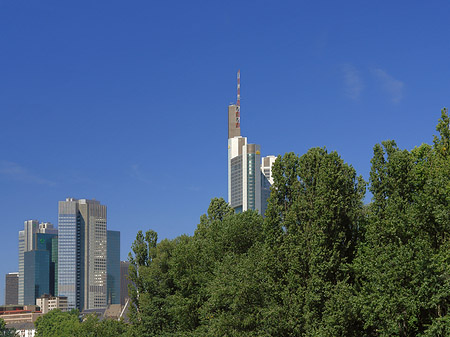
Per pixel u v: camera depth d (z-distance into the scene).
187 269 86.56
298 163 70.88
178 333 86.62
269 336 64.00
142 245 108.44
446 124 62.25
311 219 64.94
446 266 51.62
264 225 70.31
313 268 61.72
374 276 53.66
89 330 137.00
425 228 56.97
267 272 67.62
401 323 53.19
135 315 102.69
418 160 67.56
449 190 54.69
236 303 67.62
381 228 58.03
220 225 88.31
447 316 50.00
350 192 65.81
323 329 58.41
